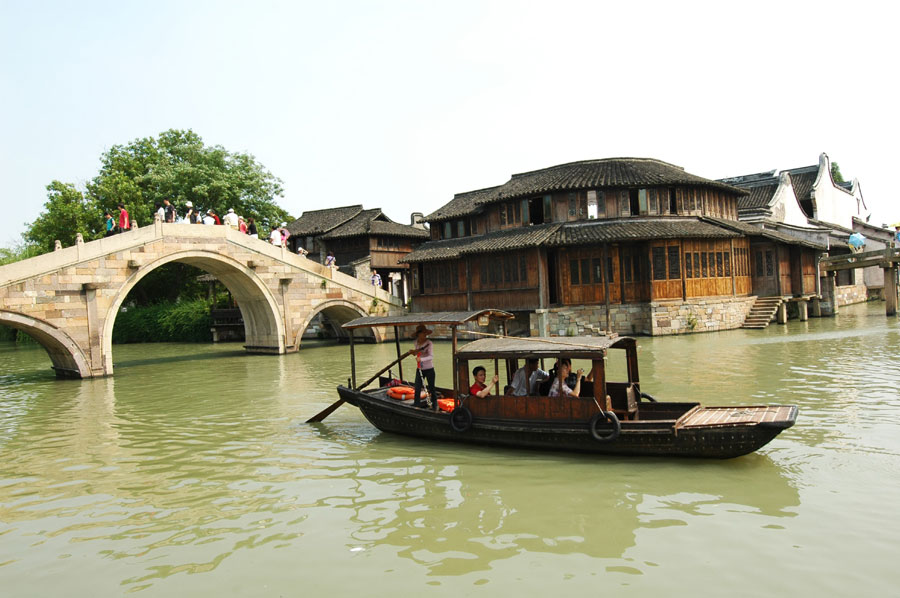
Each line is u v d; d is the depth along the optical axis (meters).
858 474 8.77
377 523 7.88
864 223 49.50
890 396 13.24
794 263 33.12
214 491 9.39
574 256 29.19
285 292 30.86
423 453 10.85
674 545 6.90
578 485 8.87
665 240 28.45
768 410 9.95
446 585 6.27
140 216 42.00
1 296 22.12
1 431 14.48
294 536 7.62
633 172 30.47
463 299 32.78
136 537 7.83
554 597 5.95
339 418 14.22
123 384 21.97
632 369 11.48
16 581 6.82
